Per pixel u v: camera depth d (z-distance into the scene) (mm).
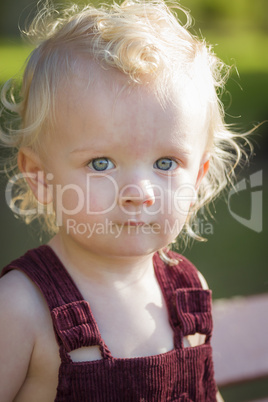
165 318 2168
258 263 6000
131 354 2045
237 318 3037
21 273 2057
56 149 1949
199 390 2150
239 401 3748
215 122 2205
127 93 1856
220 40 16188
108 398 1961
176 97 1921
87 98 1866
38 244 5242
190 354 2119
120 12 2139
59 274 2066
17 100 2574
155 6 2268
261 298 3238
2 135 2379
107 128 1850
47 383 2008
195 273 2307
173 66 1958
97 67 1894
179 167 1975
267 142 10141
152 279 2221
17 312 1966
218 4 20531
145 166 1903
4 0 16688
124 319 2080
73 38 2012
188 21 2527
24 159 2119
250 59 12312
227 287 5434
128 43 1916
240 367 2730
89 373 1943
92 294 2076
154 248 1974
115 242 1928
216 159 2719
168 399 2070
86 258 2072
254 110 10086
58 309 1971
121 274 2107
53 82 1946
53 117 1934
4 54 11773
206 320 2195
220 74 2488
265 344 2863
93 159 1894
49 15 2521
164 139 1894
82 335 1952
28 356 1984
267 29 20469
